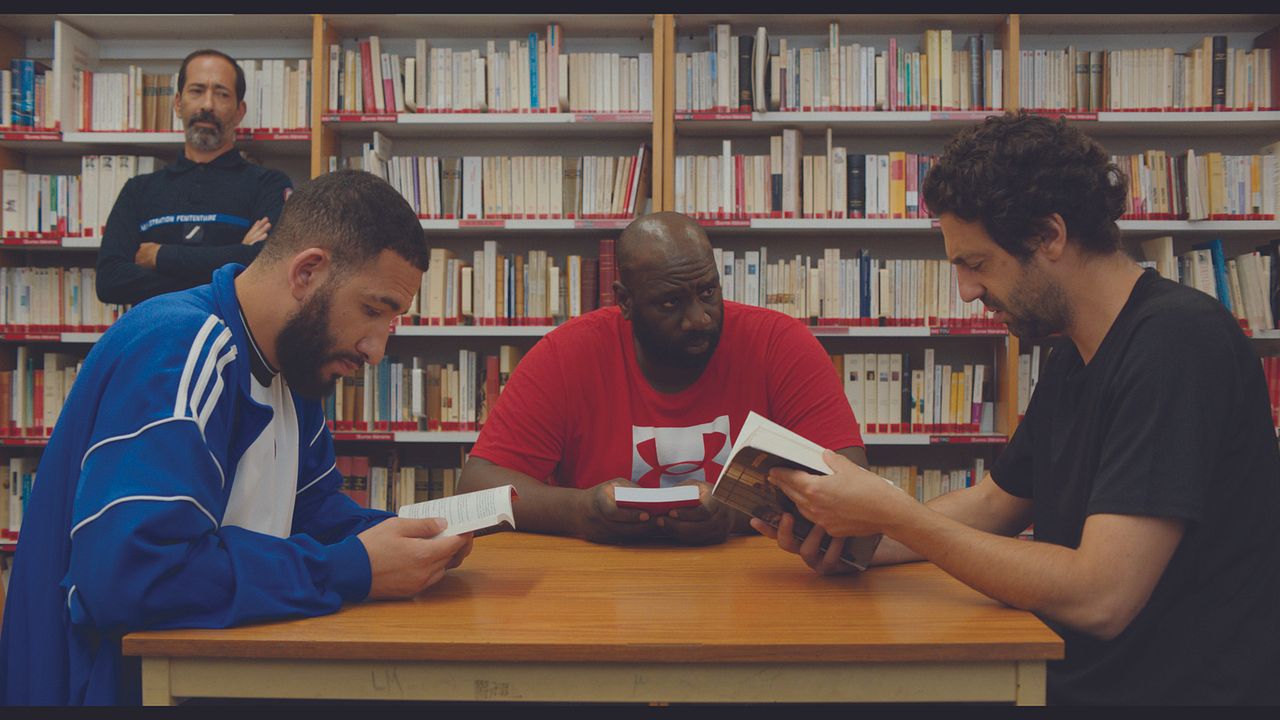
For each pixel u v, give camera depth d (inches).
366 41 127.4
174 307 40.1
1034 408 49.9
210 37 137.6
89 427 37.7
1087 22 128.5
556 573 45.0
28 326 128.1
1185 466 37.1
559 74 126.0
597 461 63.2
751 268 125.9
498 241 137.3
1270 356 126.9
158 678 34.3
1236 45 131.4
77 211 129.0
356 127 129.6
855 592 41.3
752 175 126.3
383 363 126.3
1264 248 123.8
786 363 62.9
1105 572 36.7
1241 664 39.0
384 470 127.9
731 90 125.5
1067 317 42.9
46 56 137.6
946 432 125.2
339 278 40.6
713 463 62.8
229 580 35.8
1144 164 124.0
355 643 33.6
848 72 125.3
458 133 133.9
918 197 125.1
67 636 37.2
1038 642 33.6
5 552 128.6
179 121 129.6
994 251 42.1
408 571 39.1
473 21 129.1
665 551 50.5
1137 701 39.7
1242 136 131.5
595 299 126.3
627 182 126.1
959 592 41.3
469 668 34.1
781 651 33.4
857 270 125.6
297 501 50.8
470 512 42.9
